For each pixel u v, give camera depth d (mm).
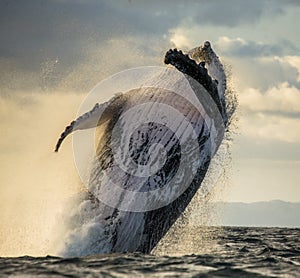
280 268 56000
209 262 57125
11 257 58562
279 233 149250
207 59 64750
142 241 63031
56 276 47969
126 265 53375
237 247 88125
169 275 49750
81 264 53500
